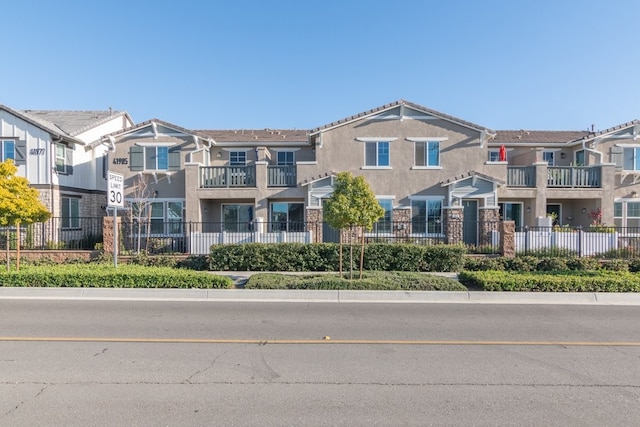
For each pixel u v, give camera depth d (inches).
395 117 783.7
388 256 526.3
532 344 237.5
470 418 149.6
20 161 781.9
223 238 628.7
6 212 433.1
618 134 852.0
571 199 872.3
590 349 229.1
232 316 301.7
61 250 580.7
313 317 299.4
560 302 359.3
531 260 533.0
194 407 156.9
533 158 855.1
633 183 844.0
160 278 390.9
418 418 149.5
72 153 858.1
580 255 581.6
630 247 590.6
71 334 252.5
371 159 783.7
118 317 297.3
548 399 165.5
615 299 366.9
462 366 201.9
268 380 183.2
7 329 263.6
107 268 439.5
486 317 301.9
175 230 813.9
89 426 142.2
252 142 878.4
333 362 206.4
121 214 791.1
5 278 390.0
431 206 776.3
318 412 153.6
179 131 820.0
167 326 272.8
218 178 791.7
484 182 746.2
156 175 815.1
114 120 1048.2
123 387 174.6
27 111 1056.8
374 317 300.2
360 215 405.7
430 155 782.5
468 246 608.4
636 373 193.8
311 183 757.3
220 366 199.9
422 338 248.5
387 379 185.2
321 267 530.0
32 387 173.8
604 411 155.3
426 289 384.5
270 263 531.2
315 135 796.0
